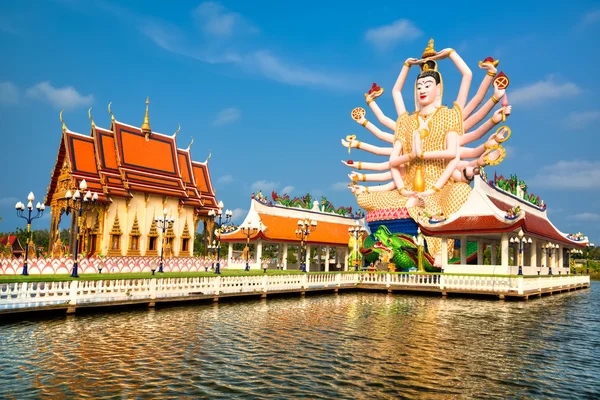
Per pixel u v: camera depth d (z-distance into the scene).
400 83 54.66
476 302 33.50
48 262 31.83
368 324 22.53
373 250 49.88
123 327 20.00
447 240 43.44
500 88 46.03
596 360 16.09
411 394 12.08
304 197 61.75
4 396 11.23
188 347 16.67
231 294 31.03
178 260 41.75
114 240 43.28
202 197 55.88
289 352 16.30
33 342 16.67
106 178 42.97
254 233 50.38
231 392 11.97
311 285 38.09
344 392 12.13
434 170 49.59
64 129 42.84
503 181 52.09
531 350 17.48
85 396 11.37
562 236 57.09
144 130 48.09
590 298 41.66
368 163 55.66
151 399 11.30
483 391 12.47
